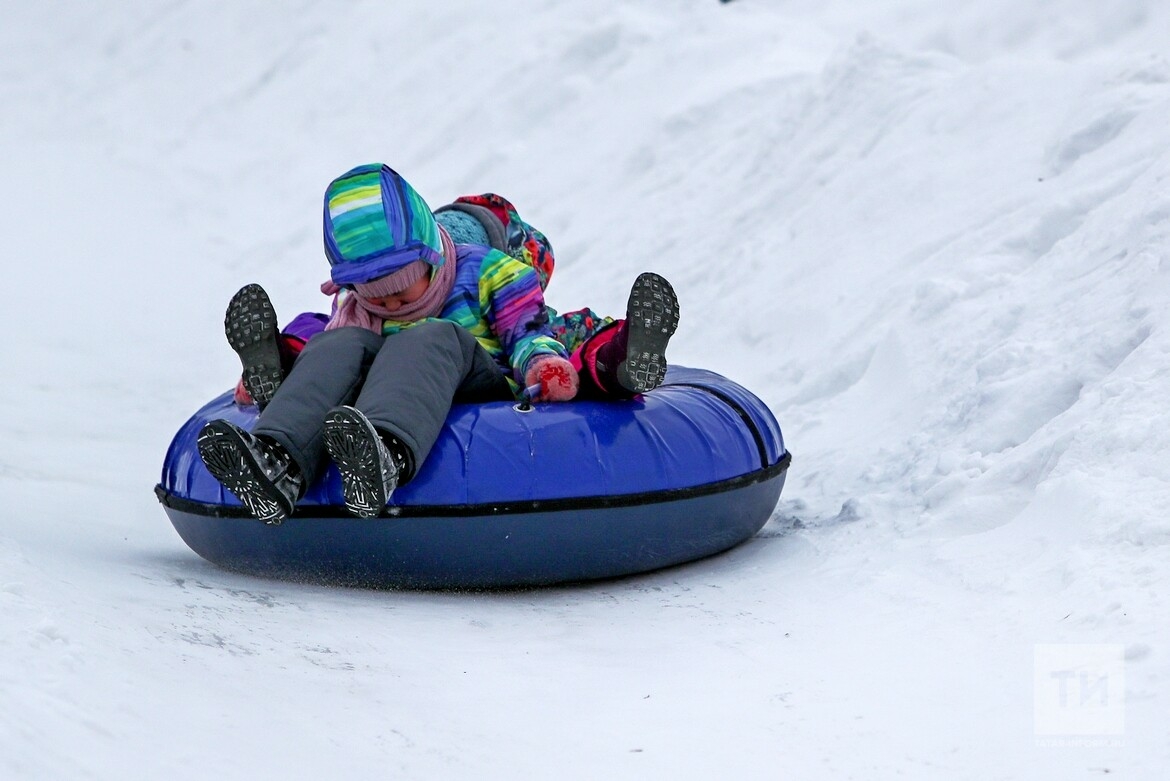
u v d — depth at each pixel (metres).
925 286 18.66
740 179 28.72
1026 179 21.06
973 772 7.90
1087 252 17.03
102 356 28.61
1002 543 11.59
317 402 12.34
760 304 23.17
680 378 15.41
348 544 12.58
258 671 9.39
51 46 72.81
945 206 22.00
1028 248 18.80
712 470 13.41
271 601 11.88
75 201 47.81
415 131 45.34
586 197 33.25
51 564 11.21
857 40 28.66
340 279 13.85
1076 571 10.31
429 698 9.38
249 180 48.84
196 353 29.23
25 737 6.98
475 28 49.78
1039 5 33.25
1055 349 15.07
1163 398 12.36
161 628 9.92
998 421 14.36
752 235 25.95
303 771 7.67
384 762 8.05
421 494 12.35
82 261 39.38
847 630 10.73
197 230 44.03
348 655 10.17
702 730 8.85
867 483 15.46
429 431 12.25
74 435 21.59
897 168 24.02
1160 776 7.45
